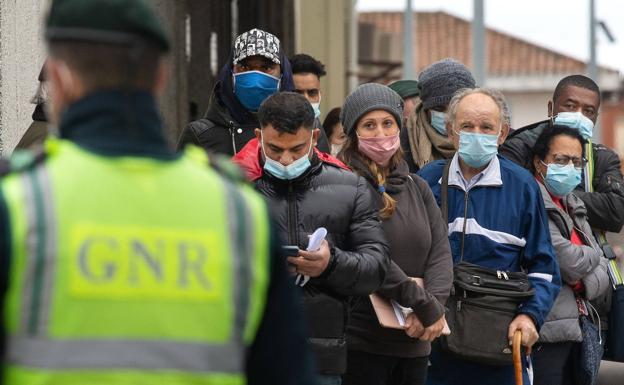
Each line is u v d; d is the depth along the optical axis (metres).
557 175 9.97
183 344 3.98
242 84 9.52
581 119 10.81
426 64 77.69
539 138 10.10
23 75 10.94
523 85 78.38
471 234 9.27
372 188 8.66
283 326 4.28
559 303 9.80
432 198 8.96
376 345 8.56
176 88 15.76
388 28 78.75
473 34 46.50
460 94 9.41
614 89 76.56
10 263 3.86
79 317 3.89
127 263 3.96
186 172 4.15
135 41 4.09
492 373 9.34
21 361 3.85
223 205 4.13
